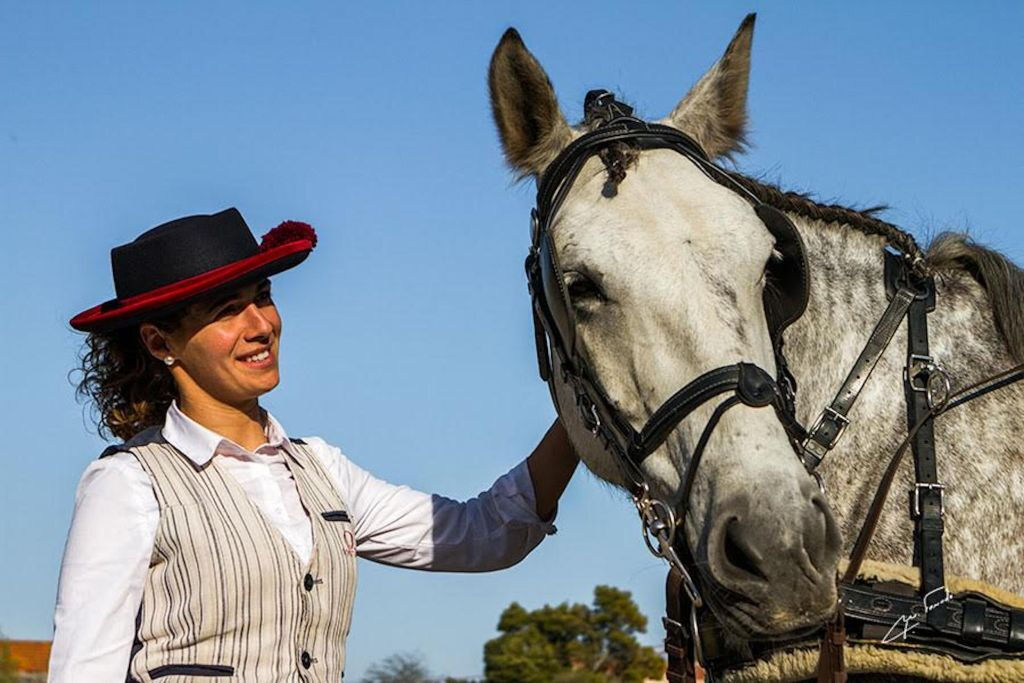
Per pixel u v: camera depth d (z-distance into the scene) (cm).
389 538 388
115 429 358
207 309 336
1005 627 319
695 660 358
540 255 360
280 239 350
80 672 309
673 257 326
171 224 347
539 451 402
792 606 294
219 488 331
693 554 319
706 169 359
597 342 337
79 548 320
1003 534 339
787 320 338
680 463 323
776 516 298
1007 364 355
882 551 338
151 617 321
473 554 395
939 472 341
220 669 317
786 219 337
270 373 343
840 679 321
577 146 367
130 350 354
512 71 385
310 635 330
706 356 318
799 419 352
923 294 356
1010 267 362
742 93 399
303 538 339
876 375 349
